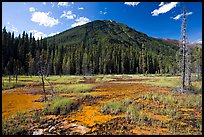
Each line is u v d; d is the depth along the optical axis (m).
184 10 26.94
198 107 17.20
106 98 22.73
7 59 80.31
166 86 33.41
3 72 65.25
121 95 24.89
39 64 30.75
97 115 15.09
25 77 58.31
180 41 27.70
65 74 91.19
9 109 17.38
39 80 50.56
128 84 40.88
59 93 27.44
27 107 18.09
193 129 11.89
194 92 25.23
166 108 16.70
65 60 94.81
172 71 85.94
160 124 12.62
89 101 20.70
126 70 105.56
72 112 15.93
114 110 15.85
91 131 11.62
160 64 103.12
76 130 11.80
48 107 16.12
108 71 100.75
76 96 23.94
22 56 86.38
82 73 93.75
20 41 94.00
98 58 104.19
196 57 45.62
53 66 87.38
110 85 38.81
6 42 83.31
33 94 27.55
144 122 13.00
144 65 101.50
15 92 29.84
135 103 18.69
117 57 105.44
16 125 12.20
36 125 12.59
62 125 12.71
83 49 113.69
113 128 12.10
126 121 13.42
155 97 21.27
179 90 26.64
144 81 47.97
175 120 13.61
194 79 43.75
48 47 101.44
